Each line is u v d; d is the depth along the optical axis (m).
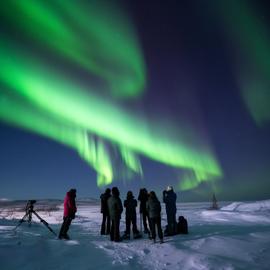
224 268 6.02
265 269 6.00
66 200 9.30
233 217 19.14
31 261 6.44
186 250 7.64
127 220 9.98
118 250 7.73
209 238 9.11
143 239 9.52
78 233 11.23
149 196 9.20
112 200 9.24
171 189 10.78
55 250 7.41
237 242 8.55
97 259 6.80
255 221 17.05
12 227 11.66
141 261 6.69
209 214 21.42
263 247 7.99
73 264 6.38
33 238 8.60
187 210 32.12
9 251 6.78
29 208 11.98
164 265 6.36
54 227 13.22
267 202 25.42
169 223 10.41
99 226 14.63
